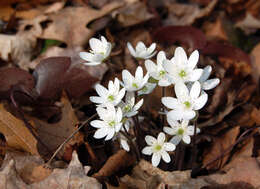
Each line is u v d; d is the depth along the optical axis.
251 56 0.41
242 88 0.37
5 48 0.40
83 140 0.30
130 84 0.27
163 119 0.31
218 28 0.45
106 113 0.26
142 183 0.28
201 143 0.33
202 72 0.26
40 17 0.41
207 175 0.29
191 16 0.47
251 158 0.29
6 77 0.33
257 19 0.47
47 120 0.35
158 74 0.27
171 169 0.31
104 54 0.28
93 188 0.27
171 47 0.41
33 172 0.28
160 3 0.49
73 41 0.40
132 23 0.43
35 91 0.34
